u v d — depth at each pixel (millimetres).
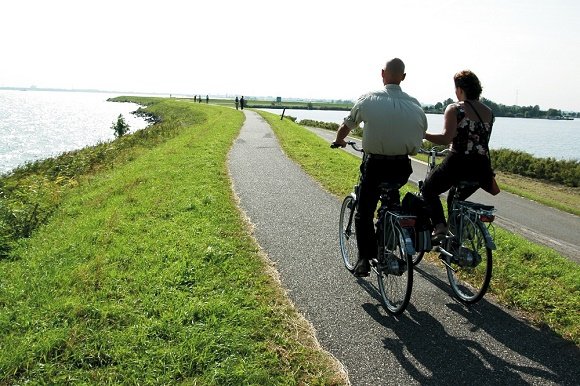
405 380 3244
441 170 4516
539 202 14125
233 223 6695
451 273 4766
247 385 2996
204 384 2980
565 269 5527
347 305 4375
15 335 3588
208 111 47281
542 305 4438
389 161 4238
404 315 4227
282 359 3377
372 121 4102
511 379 3291
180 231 6066
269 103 148125
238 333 3580
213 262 5047
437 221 4582
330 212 7715
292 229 6668
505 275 5133
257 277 4824
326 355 3496
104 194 8820
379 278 4449
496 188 4566
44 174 16312
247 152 15078
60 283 4512
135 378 3045
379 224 4461
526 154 25500
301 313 4172
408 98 4199
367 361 3459
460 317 4223
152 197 8016
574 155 58938
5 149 36281
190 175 10016
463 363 3473
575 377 3340
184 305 3998
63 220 7527
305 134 25266
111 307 3939
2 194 10492
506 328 4031
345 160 14789
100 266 4879
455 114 4352
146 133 25938
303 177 10875
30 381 3010
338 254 5719
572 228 10680
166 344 3424
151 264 4941
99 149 21094
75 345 3391
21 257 5629
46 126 58688
